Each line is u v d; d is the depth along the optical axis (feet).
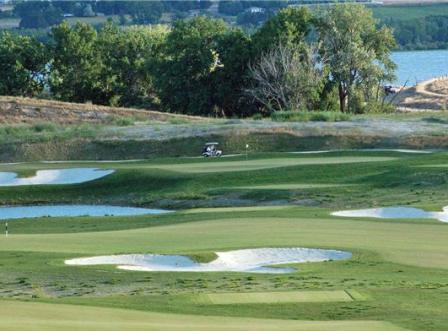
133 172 392.88
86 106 623.36
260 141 492.95
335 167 386.32
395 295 168.14
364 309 156.56
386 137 489.26
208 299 165.89
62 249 225.35
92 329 126.52
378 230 247.29
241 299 165.58
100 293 176.65
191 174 384.68
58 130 542.57
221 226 261.85
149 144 495.00
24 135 515.50
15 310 142.41
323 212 293.02
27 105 611.47
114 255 213.25
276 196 341.62
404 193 333.62
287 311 155.02
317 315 152.15
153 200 360.07
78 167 424.46
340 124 519.19
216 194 354.33
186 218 291.58
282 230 249.34
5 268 201.26
